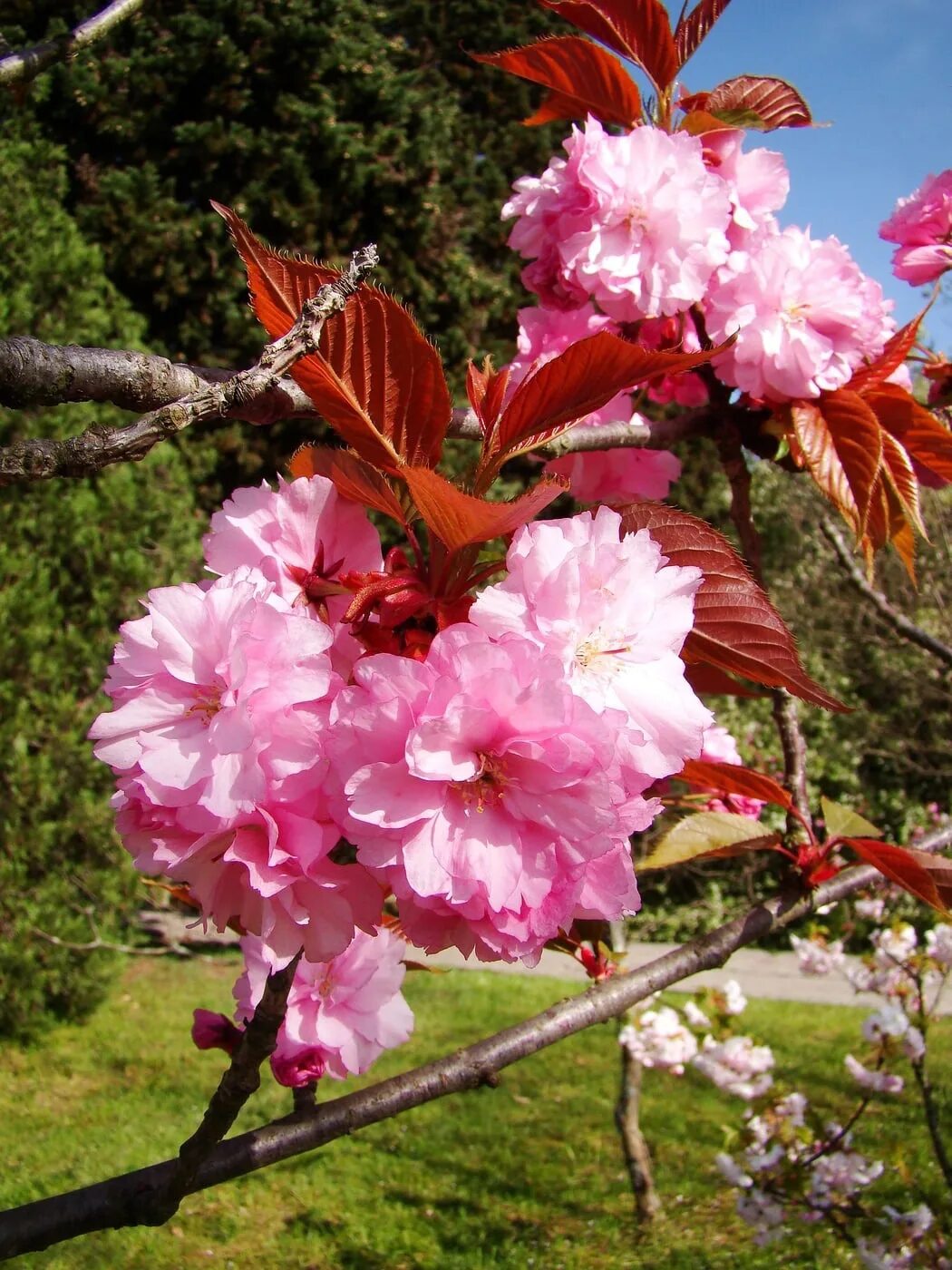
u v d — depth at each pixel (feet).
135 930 6.63
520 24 10.37
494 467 0.78
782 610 7.98
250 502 0.75
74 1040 5.13
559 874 0.65
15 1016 5.02
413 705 0.63
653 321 1.28
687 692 0.70
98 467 0.55
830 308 1.18
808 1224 3.33
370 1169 4.08
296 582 0.73
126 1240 3.45
